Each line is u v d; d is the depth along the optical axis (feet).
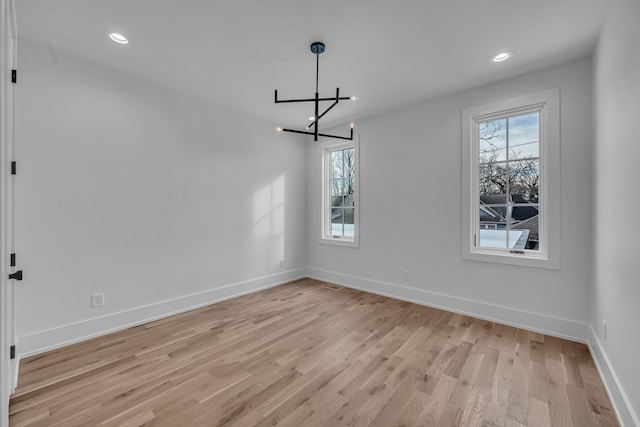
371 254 13.66
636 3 4.88
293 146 15.79
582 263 8.52
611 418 5.51
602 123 7.04
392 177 12.84
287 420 5.48
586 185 8.41
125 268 9.70
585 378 6.77
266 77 9.78
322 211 15.85
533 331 9.32
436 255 11.55
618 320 5.77
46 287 8.14
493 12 6.54
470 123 10.61
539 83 9.17
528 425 5.34
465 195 10.73
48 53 8.14
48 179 8.17
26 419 5.45
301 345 8.47
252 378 6.83
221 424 5.37
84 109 8.80
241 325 9.91
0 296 4.14
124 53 8.38
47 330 8.13
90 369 7.18
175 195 10.99
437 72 9.36
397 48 8.02
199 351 8.11
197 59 8.68
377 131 13.34
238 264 13.15
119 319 9.52
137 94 9.94
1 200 4.12
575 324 8.63
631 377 5.06
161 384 6.59
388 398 6.10
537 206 9.62
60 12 6.57
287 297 12.98
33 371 7.07
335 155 15.84
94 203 9.02
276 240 14.90
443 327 9.69
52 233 8.24
